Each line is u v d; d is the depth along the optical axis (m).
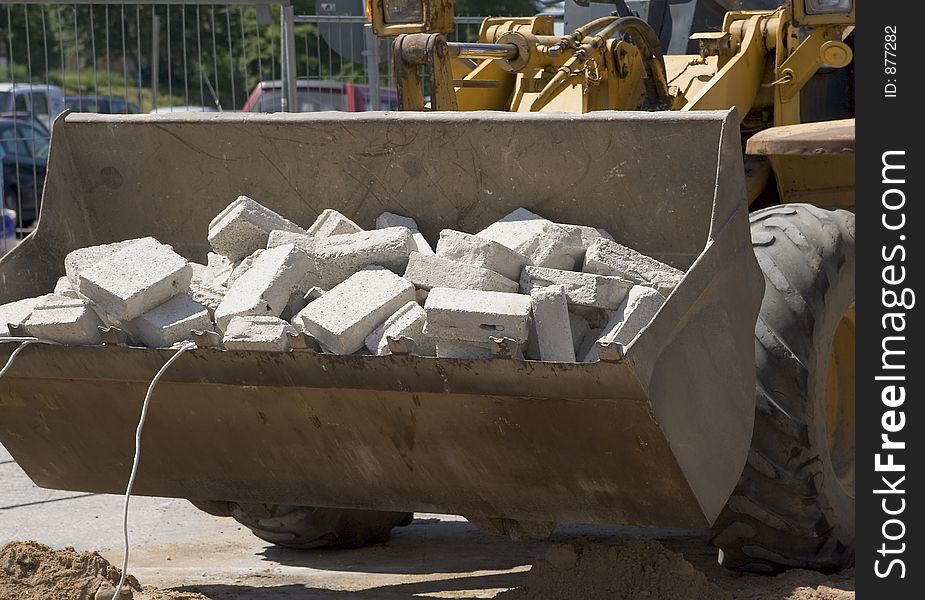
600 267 4.00
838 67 5.96
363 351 3.81
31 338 4.00
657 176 4.15
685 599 4.02
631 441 3.65
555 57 5.66
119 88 10.22
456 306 3.62
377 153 4.51
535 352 3.67
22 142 9.50
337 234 4.38
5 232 9.25
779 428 4.27
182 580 4.87
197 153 4.73
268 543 5.55
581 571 4.14
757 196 5.65
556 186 4.31
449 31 6.04
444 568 5.07
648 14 6.80
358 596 4.58
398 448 3.95
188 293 4.16
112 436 4.30
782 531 4.41
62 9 10.12
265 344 3.71
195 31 10.39
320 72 10.51
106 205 4.88
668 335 3.55
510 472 3.90
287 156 4.62
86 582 4.04
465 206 4.45
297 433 4.04
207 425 4.13
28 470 4.60
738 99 5.80
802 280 4.38
